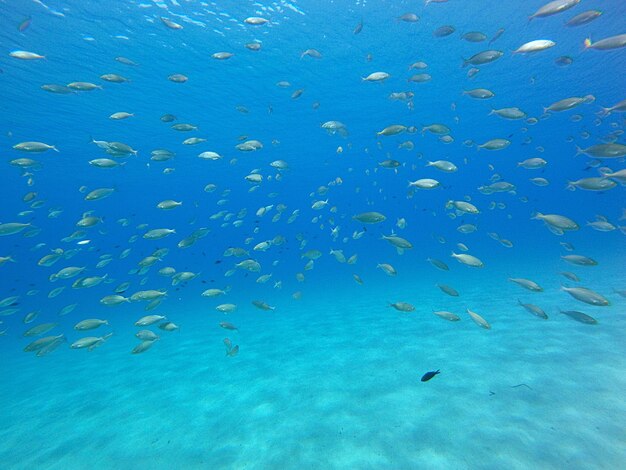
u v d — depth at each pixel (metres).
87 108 19.67
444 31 7.35
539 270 18.56
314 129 29.45
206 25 13.98
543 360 6.53
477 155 47.31
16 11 11.11
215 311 18.45
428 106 26.02
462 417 4.89
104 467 4.82
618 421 4.33
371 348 8.73
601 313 9.01
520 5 14.50
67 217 72.00
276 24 14.55
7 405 7.96
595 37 17.16
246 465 4.43
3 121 19.36
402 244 6.24
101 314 22.42
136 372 9.20
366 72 19.81
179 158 33.09
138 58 15.26
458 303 12.78
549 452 3.93
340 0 13.54
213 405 6.43
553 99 26.19
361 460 4.22
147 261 9.00
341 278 27.52
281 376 7.50
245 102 22.34
